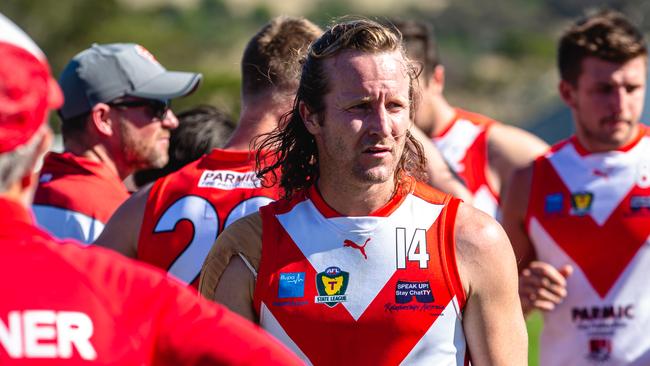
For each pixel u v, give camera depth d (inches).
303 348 445.4
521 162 910.4
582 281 708.0
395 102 443.8
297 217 460.8
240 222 468.1
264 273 453.4
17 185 295.9
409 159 480.7
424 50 869.2
